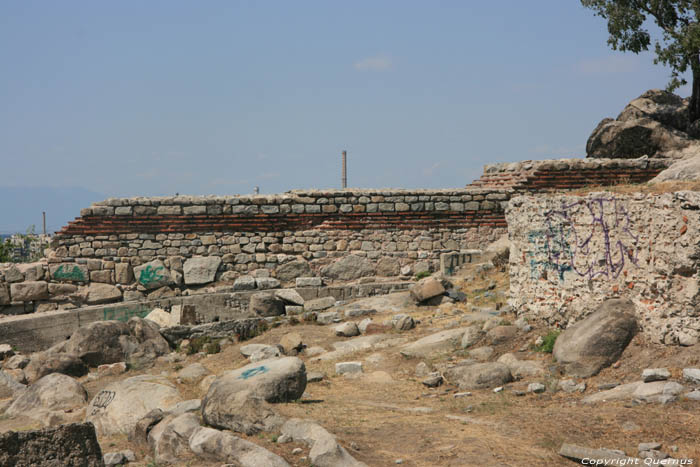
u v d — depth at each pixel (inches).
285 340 588.7
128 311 740.0
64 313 703.1
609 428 281.9
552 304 471.5
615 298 406.9
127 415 390.9
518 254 531.8
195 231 783.1
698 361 332.8
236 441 272.7
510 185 834.8
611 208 411.2
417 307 671.8
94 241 769.6
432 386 421.1
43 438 256.1
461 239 810.8
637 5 874.8
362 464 254.5
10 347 644.1
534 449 265.4
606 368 374.6
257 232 791.1
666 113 894.4
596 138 907.4
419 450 276.5
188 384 508.1
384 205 803.4
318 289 761.0
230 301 754.8
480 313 574.9
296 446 277.6
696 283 346.0
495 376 402.6
